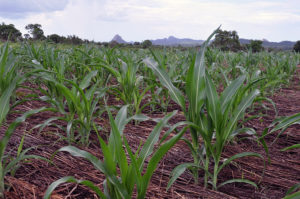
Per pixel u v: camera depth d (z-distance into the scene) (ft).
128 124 9.49
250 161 7.20
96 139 8.04
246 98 5.48
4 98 5.35
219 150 5.35
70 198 5.24
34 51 12.53
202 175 6.39
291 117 5.10
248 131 6.00
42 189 5.49
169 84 5.74
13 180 5.68
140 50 20.04
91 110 7.35
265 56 22.02
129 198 3.62
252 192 5.85
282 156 7.60
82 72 13.43
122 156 3.63
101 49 18.60
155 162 3.74
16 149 7.07
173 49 22.59
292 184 6.22
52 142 7.65
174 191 5.69
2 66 7.56
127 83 9.02
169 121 9.89
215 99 5.00
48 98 7.97
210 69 14.02
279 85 15.51
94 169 6.43
